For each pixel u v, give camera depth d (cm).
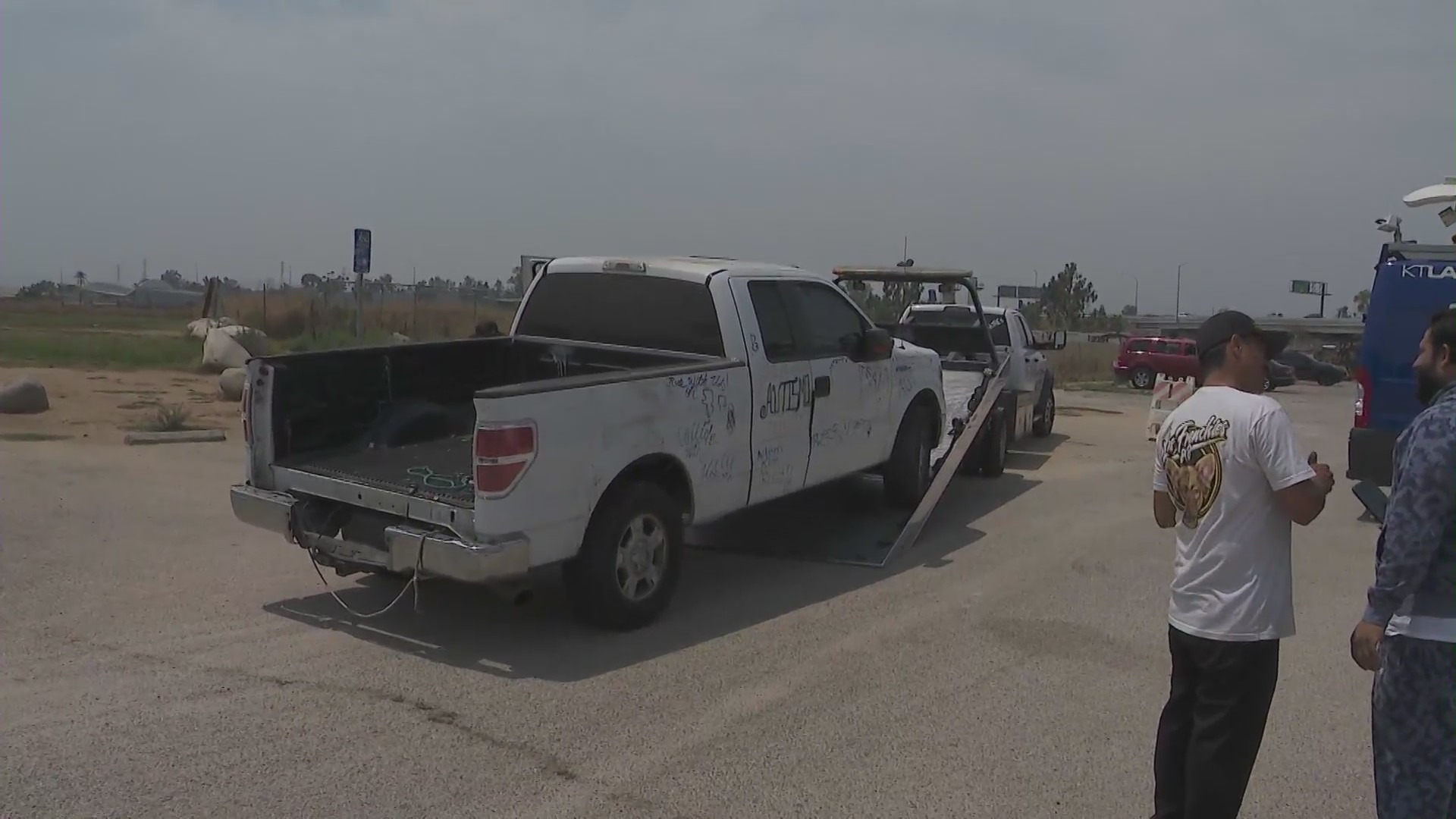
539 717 513
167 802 420
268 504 643
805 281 818
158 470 1061
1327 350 5869
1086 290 6719
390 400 729
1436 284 955
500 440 557
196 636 610
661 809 427
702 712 523
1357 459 984
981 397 1096
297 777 443
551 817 418
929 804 436
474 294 3120
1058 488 1173
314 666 572
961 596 733
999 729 511
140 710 507
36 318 3800
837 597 725
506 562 561
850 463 854
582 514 600
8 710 502
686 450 668
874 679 572
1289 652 641
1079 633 657
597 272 789
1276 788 462
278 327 2772
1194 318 8081
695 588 738
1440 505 321
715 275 741
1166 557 850
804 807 431
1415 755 339
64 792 425
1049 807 436
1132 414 2222
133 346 2389
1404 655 338
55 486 964
